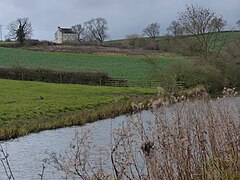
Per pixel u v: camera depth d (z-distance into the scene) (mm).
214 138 7418
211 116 7660
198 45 55281
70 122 26531
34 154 17547
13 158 16875
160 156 6531
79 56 85812
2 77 55875
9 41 113688
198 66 49156
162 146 6883
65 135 22656
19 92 41562
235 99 9617
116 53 90125
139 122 7172
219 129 7555
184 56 55875
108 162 9453
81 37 131750
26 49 93312
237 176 6918
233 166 7043
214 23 54812
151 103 7953
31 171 14359
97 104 36656
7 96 38094
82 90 46312
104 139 18203
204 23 55062
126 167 6676
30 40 104625
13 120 27234
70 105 34812
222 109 8898
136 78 59875
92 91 45844
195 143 7180
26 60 75312
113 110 28312
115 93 45375
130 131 7020
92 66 72812
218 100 8492
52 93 42406
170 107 8023
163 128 6773
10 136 22328
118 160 7262
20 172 14414
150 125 8773
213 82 48906
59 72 56031
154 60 51344
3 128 23203
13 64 64875
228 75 51219
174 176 6410
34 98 37781
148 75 53406
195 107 8367
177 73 47438
